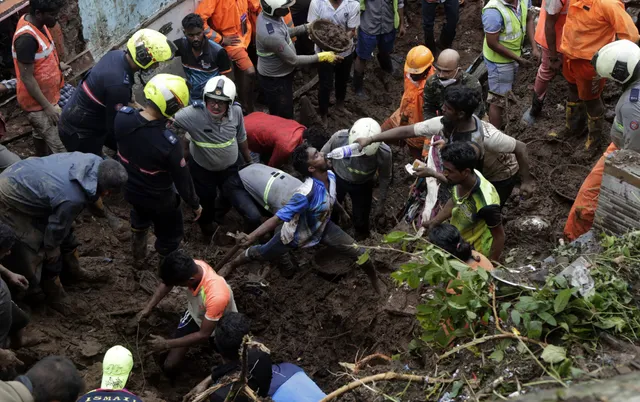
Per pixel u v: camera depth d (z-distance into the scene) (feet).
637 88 18.31
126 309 19.70
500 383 11.76
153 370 18.93
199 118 20.02
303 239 19.26
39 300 19.04
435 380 12.59
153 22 27.78
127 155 18.31
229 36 25.77
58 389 12.26
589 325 12.23
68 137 20.76
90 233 21.79
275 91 25.39
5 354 14.89
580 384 10.03
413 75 22.39
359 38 29.22
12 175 16.76
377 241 21.09
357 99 30.42
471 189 16.25
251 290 21.20
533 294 12.67
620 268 13.24
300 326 20.59
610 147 19.40
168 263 16.30
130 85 19.97
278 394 15.35
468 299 12.82
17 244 17.12
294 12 29.96
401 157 27.58
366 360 14.90
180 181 18.66
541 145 25.50
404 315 17.58
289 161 26.37
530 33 27.76
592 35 22.07
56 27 25.54
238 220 24.18
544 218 21.94
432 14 31.24
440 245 14.42
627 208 14.87
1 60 26.68
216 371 15.44
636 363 11.48
